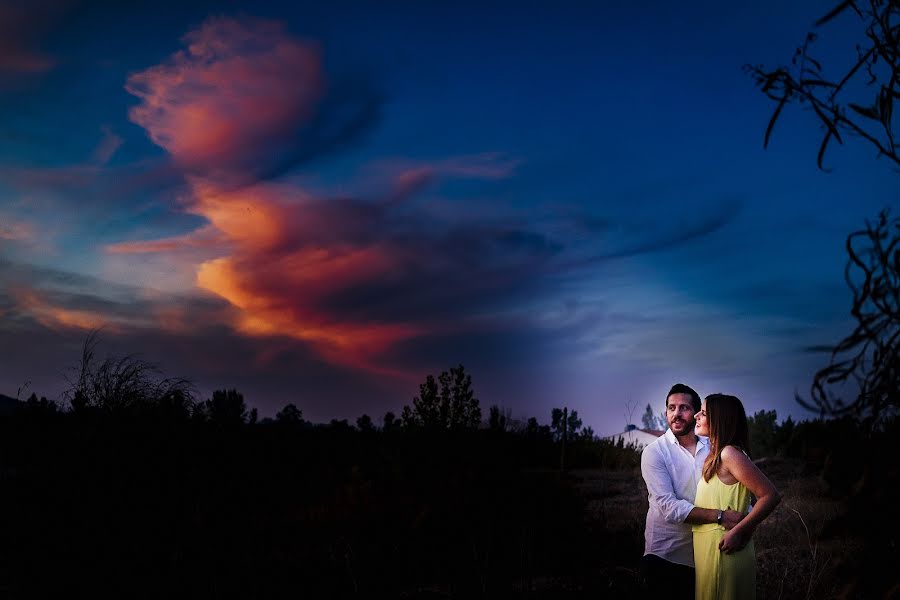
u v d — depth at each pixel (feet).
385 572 22.66
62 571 19.20
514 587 21.80
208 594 19.72
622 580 21.62
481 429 30.17
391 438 32.86
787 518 26.99
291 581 21.30
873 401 4.65
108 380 24.99
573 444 67.72
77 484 21.20
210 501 23.95
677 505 14.11
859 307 4.57
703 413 14.73
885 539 4.83
